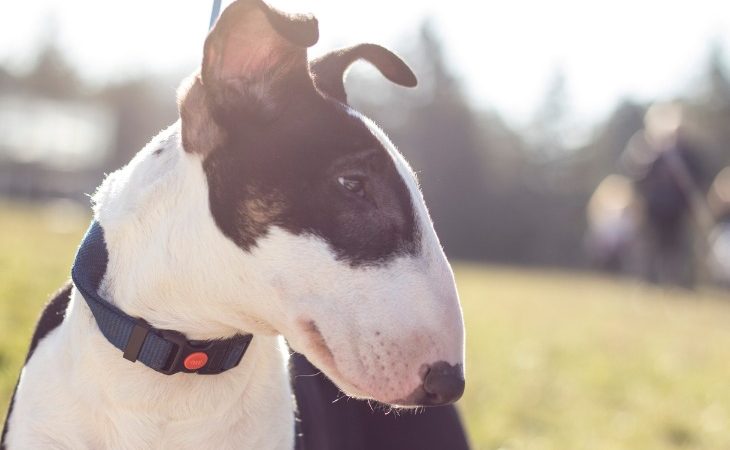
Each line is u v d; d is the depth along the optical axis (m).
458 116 12.70
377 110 13.05
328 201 0.79
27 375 0.88
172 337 0.83
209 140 0.82
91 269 0.86
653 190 4.59
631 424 1.86
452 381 0.79
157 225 0.84
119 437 0.84
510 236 12.62
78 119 15.94
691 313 4.39
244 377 0.86
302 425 0.95
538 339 2.83
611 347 2.88
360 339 0.78
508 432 1.68
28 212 7.20
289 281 0.79
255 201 0.80
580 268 12.52
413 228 0.81
